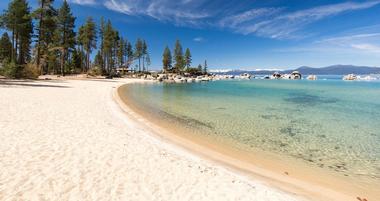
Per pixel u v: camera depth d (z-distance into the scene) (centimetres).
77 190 505
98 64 8325
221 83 6744
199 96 2994
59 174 565
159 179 603
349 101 2698
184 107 2070
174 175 638
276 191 621
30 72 3519
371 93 3731
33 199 457
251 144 1077
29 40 4647
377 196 652
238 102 2458
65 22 5153
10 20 3844
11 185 495
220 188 591
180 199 517
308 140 1158
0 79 3012
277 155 950
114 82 5062
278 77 12662
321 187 689
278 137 1198
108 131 995
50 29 4044
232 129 1332
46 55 4866
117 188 533
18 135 799
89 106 1567
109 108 1614
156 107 2023
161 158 756
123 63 9319
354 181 741
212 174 678
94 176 576
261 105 2275
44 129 903
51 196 473
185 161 761
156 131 1177
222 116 1692
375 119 1673
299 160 905
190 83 6612
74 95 2056
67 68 6969
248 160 879
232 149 998
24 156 641
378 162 900
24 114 1109
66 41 5253
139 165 676
